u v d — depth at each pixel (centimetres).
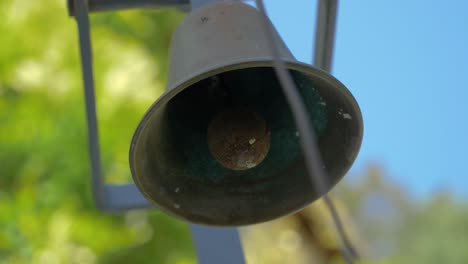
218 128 441
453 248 2317
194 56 420
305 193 450
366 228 2206
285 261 1173
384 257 1249
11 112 975
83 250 920
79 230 923
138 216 967
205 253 551
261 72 488
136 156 418
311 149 268
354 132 429
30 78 991
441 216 2355
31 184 935
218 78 488
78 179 945
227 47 415
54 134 960
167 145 458
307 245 1188
